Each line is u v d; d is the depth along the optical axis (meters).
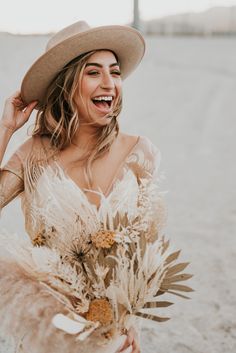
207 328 3.23
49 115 1.87
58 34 1.90
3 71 6.68
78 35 1.74
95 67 1.79
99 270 1.56
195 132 10.97
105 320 1.55
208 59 24.31
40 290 1.61
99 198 1.79
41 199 1.74
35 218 1.74
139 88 16.05
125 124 11.25
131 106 13.35
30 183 1.79
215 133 10.98
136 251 1.59
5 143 1.88
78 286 1.57
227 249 4.55
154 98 14.73
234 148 9.61
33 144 1.87
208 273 4.03
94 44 1.78
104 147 1.82
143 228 1.65
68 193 1.66
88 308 1.58
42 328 1.57
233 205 6.06
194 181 7.17
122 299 1.56
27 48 8.36
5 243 1.69
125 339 1.69
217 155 9.05
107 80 1.78
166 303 1.63
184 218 5.45
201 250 4.52
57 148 1.83
